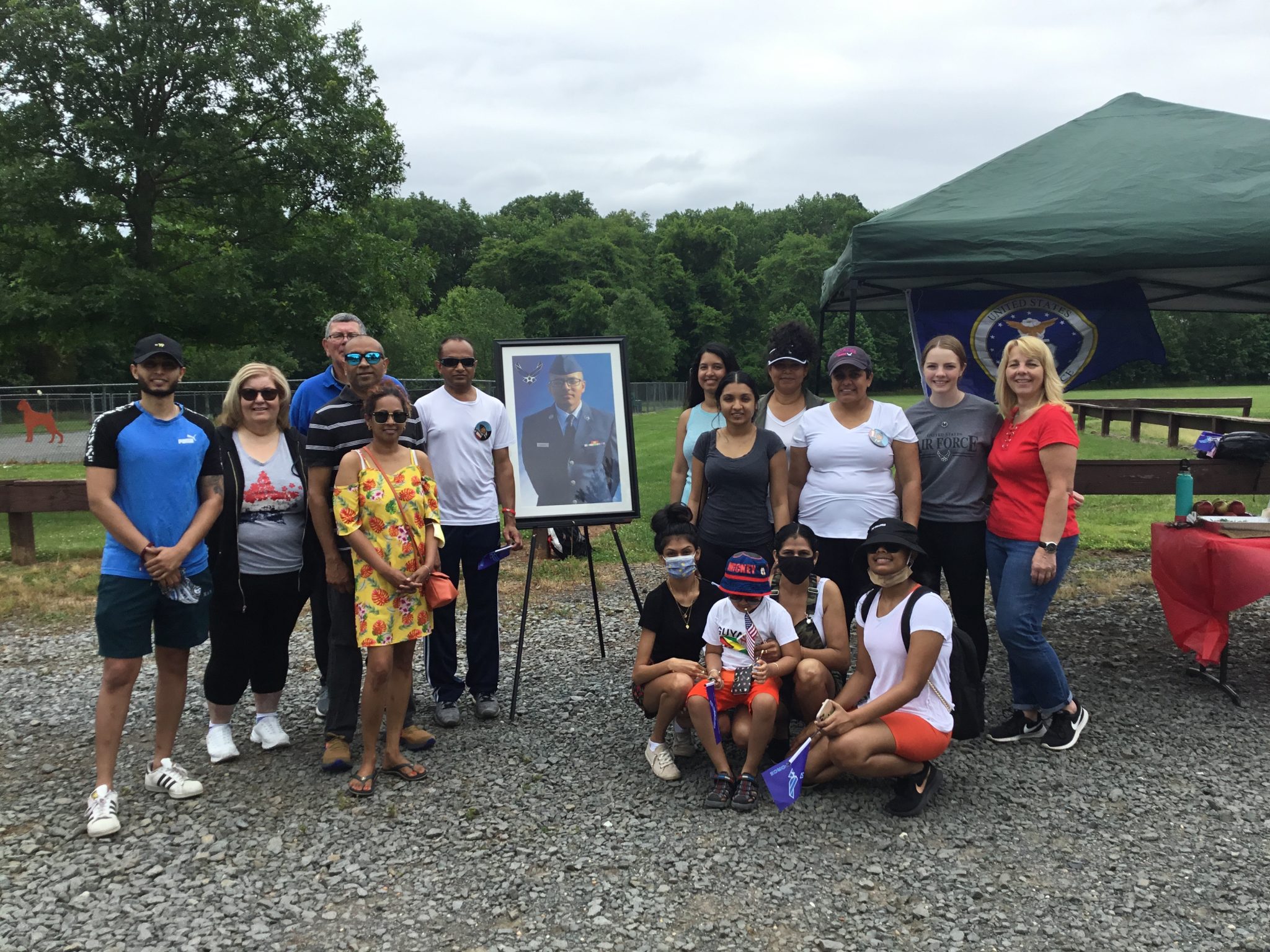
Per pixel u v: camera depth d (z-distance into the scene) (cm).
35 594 707
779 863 305
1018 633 387
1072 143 581
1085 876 294
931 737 335
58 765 391
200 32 1550
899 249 502
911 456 403
